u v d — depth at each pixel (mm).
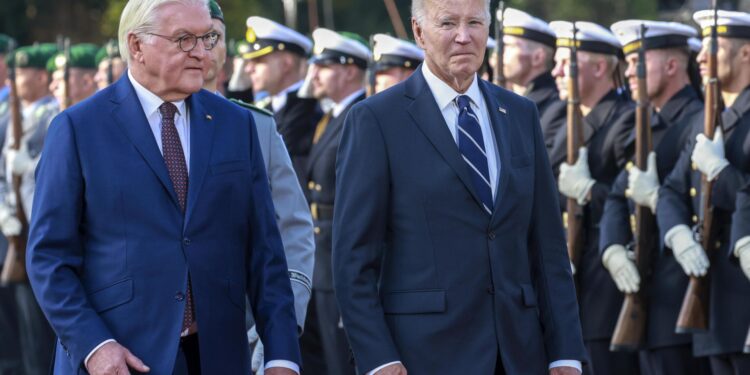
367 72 14594
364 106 7871
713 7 11039
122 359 6801
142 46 7129
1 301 18172
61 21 38438
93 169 7098
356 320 7613
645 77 11703
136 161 7121
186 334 7148
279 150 8656
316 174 13977
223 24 8672
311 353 14359
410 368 7637
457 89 7875
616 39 12758
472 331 7645
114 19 36781
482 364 7586
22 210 16969
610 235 11805
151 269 7020
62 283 6949
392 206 7773
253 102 16766
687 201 11422
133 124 7180
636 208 11672
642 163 11688
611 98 12633
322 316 13836
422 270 7676
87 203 7098
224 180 7266
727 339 10945
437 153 7734
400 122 7812
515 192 7766
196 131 7285
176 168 7227
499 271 7688
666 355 11602
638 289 11625
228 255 7246
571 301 7941
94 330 6840
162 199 7117
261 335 7348
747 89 11156
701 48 12141
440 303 7617
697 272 10945
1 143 18078
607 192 12156
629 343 11648
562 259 8008
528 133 8031
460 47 7652
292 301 7438
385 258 7852
